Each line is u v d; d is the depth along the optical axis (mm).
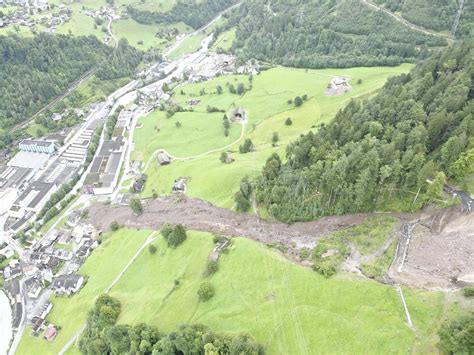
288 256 111875
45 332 123562
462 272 92500
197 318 101625
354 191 114125
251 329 93375
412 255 100062
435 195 105625
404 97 128125
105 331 106938
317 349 85500
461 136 104125
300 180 122000
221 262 115000
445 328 75438
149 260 130375
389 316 86438
